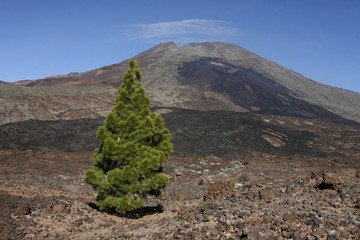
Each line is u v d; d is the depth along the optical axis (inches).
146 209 663.8
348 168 1154.0
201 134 1932.8
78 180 965.8
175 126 2030.0
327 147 2018.9
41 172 1051.3
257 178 962.7
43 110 2864.2
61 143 1670.8
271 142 2017.7
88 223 507.8
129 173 559.5
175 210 613.9
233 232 363.9
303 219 382.0
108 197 570.9
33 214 505.0
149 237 398.6
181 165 1293.1
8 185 761.6
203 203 590.2
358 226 346.0
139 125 579.5
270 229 360.5
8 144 1576.0
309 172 1054.4
